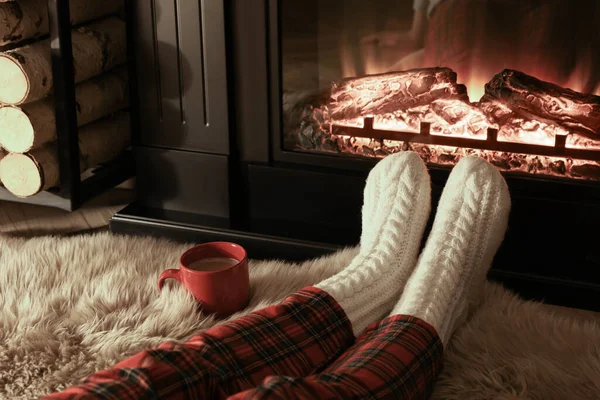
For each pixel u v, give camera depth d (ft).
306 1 4.75
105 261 4.68
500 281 4.49
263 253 5.00
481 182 4.06
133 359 2.56
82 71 5.20
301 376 2.97
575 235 4.53
